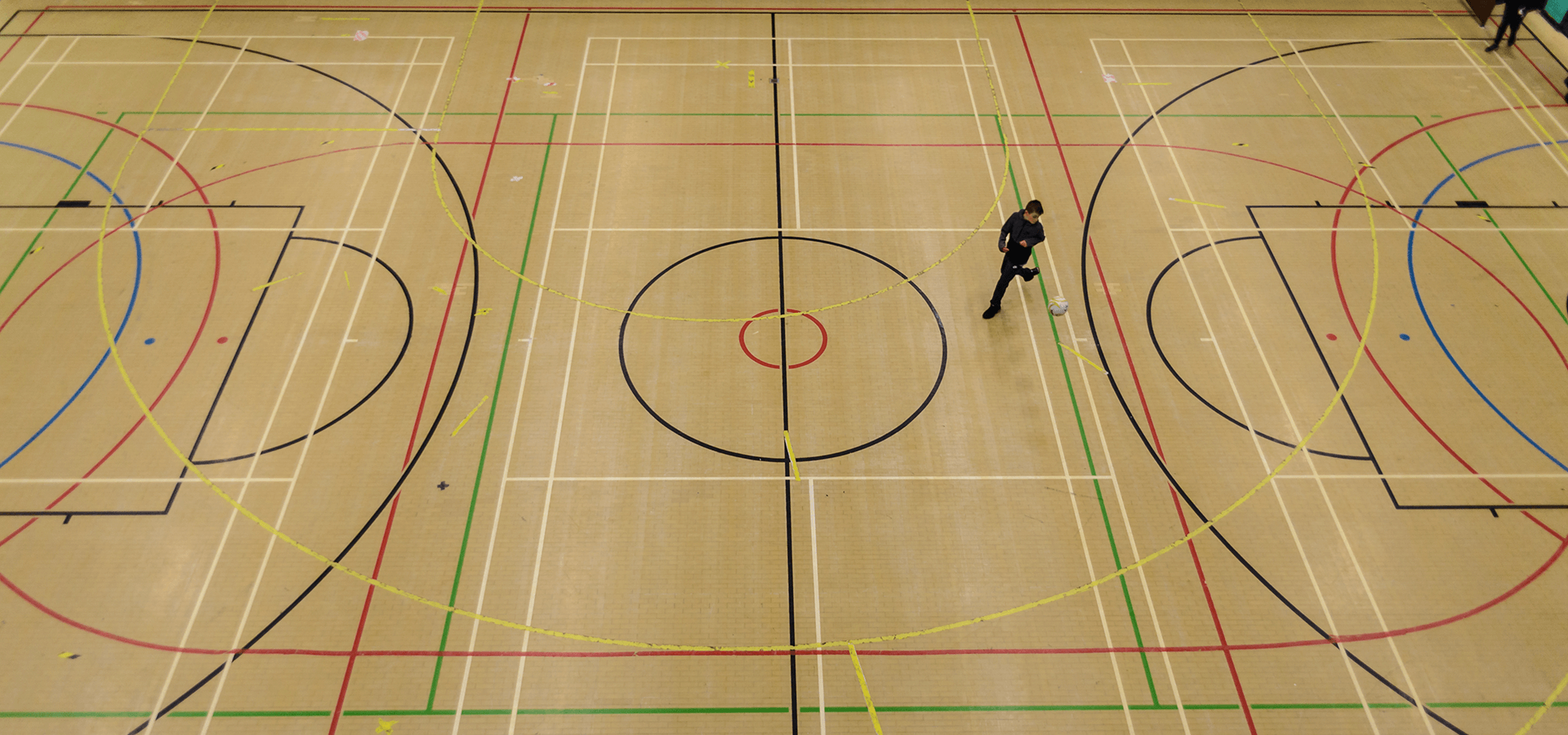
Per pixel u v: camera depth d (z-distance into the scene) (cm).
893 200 869
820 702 565
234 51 999
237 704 557
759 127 940
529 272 798
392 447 678
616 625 594
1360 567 627
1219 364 743
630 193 867
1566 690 571
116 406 694
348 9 1065
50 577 605
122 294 766
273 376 716
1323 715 564
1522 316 775
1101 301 787
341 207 842
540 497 654
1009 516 652
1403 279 804
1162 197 874
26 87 942
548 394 713
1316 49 1040
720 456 680
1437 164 904
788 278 800
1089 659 585
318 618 592
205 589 603
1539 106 963
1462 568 627
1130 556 633
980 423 704
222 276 782
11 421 683
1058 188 883
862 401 716
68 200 837
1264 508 657
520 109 948
